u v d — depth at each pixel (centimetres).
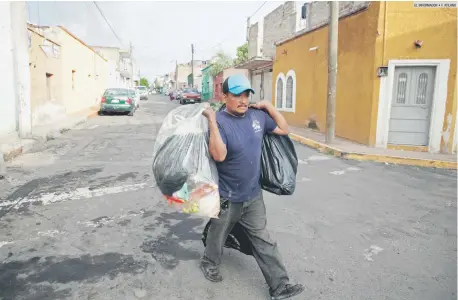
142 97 4584
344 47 1136
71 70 1959
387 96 979
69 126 1361
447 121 944
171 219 462
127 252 373
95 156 842
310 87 1372
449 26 914
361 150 942
